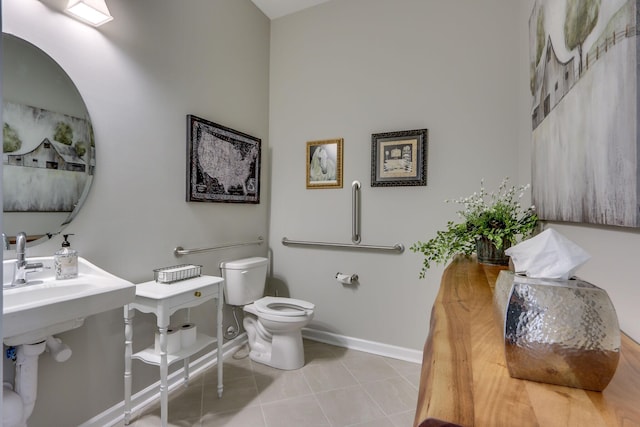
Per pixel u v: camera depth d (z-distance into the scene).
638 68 0.59
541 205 1.34
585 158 0.84
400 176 2.31
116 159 1.55
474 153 2.11
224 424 1.58
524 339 0.49
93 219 1.46
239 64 2.43
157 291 1.53
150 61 1.72
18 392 1.14
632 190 0.61
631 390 0.47
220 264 2.26
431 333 0.68
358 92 2.48
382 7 2.40
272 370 2.13
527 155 1.74
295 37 2.73
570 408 0.43
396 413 1.68
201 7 2.07
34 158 1.25
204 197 2.07
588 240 0.88
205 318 2.15
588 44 0.81
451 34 2.18
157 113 1.77
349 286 2.51
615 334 0.46
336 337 2.55
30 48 1.23
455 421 0.40
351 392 1.87
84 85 1.41
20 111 1.21
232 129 2.33
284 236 2.78
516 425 0.39
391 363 2.24
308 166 2.67
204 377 2.02
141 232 1.68
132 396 1.65
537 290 0.51
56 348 1.24
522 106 1.87
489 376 0.50
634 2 0.60
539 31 1.37
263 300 2.32
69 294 1.14
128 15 1.60
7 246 1.18
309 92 2.67
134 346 1.66
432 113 2.23
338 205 2.56
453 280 1.13
